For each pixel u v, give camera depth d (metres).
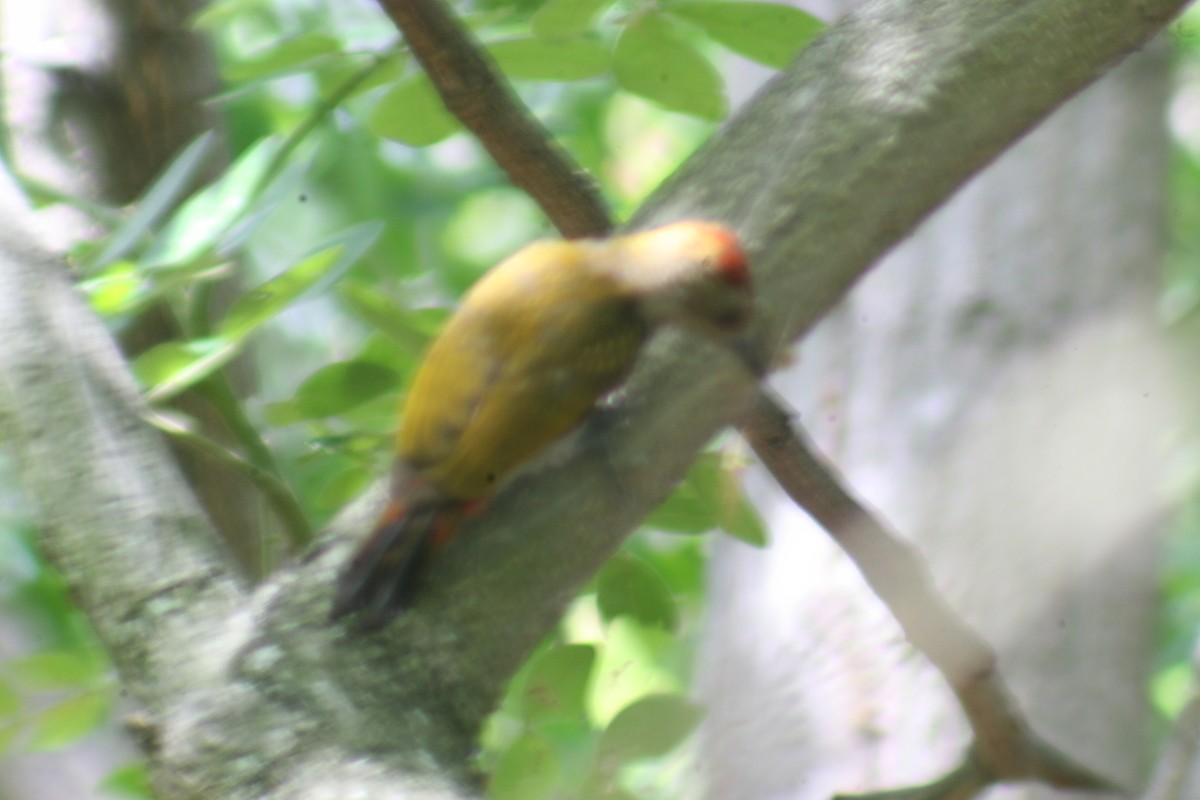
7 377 5.98
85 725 6.13
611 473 5.99
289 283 6.06
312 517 6.29
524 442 5.98
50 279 6.00
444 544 5.96
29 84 6.29
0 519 6.29
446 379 6.00
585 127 8.41
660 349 6.02
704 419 6.00
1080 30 6.02
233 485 6.27
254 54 6.16
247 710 5.91
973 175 6.02
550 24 6.13
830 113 6.02
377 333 6.18
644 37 6.14
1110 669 6.34
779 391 6.44
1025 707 6.33
